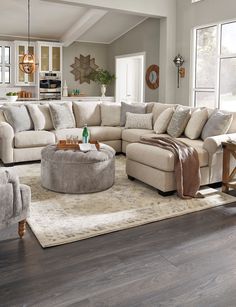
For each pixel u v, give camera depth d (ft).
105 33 31.68
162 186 13.08
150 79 28.25
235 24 21.48
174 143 13.74
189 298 6.91
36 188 13.92
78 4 22.06
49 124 20.08
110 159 13.97
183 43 25.18
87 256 8.61
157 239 9.61
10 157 17.76
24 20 28.12
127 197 12.99
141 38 29.09
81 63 34.22
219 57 22.65
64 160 13.09
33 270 7.93
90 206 11.99
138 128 20.80
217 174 14.32
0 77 31.14
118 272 7.87
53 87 31.99
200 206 12.14
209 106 23.86
